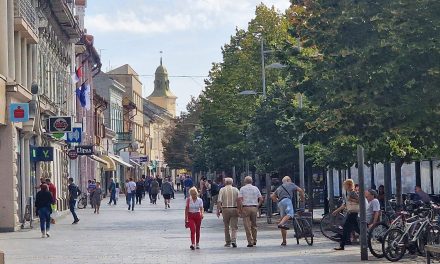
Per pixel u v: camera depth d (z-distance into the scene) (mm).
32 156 46781
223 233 37375
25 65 46156
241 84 66312
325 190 46875
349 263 22703
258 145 46438
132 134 149500
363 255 23656
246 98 66625
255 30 64938
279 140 44750
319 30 20625
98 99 100938
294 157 45000
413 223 23250
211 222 47062
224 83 68375
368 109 19641
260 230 38875
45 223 36562
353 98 19922
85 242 32688
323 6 20406
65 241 33375
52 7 57812
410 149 27484
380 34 19250
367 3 19672
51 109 56906
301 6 22703
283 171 50406
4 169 40625
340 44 20016
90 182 77625
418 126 19531
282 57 23469
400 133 21141
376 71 19250
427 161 36875
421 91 18812
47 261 24938
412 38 18391
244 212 29500
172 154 145625
